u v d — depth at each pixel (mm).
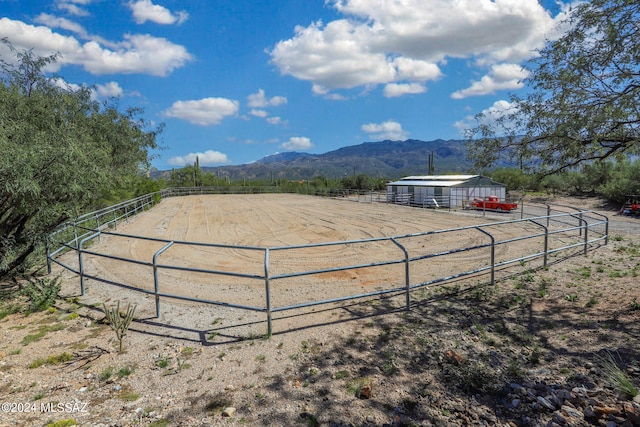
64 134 8820
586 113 5871
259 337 5738
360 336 5672
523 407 3898
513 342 5379
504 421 3711
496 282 8383
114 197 23250
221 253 13242
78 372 4789
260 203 35625
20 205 7766
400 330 5836
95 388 4410
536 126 6473
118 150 15758
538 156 6680
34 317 6758
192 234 17547
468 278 8891
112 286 8758
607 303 6594
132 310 6441
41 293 7574
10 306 7309
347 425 3668
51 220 9234
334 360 4945
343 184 56375
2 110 8211
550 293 7422
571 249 11734
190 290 8516
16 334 5992
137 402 4117
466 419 3727
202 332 6000
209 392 4273
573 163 6453
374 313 6652
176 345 5531
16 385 4477
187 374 4688
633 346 4941
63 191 8039
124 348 5449
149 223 21062
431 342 5410
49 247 9812
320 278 9500
